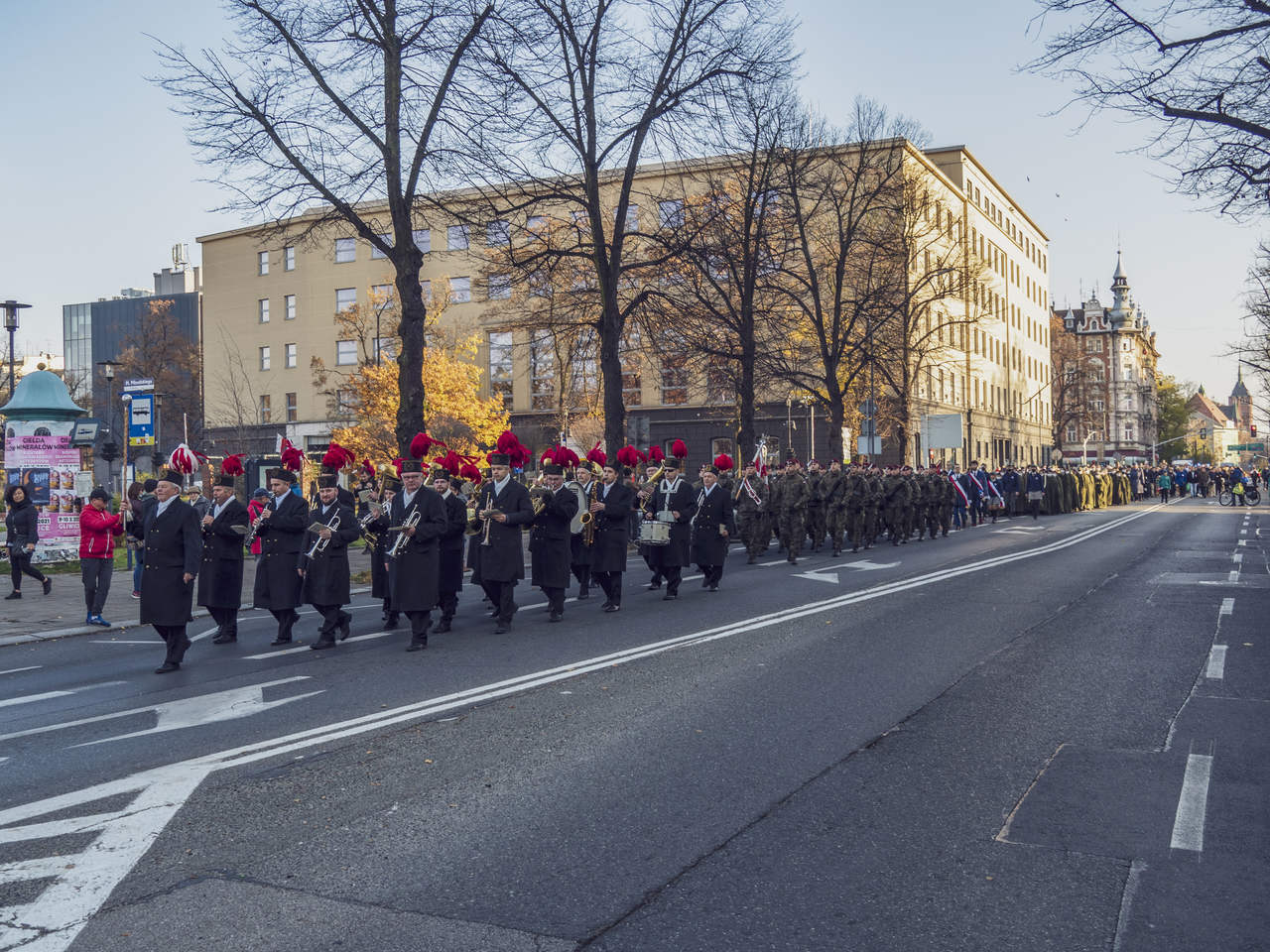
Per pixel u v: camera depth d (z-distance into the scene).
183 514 10.17
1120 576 16.89
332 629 11.37
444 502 11.68
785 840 4.99
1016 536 27.91
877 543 25.75
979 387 68.12
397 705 8.05
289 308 63.03
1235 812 5.37
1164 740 6.78
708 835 5.07
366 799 5.71
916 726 7.16
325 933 4.04
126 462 21.00
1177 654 9.85
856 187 33.44
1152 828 5.14
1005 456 74.69
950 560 20.09
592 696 8.19
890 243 33.75
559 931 4.03
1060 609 12.98
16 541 17.08
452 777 6.09
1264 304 30.00
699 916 4.15
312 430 61.81
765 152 28.36
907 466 26.53
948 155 63.38
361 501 15.21
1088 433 105.94
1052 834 5.05
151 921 4.19
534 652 10.41
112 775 6.36
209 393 66.12
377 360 42.41
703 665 9.40
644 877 4.56
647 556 15.20
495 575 11.91
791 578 17.09
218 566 11.83
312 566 11.23
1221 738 6.82
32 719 8.17
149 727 7.68
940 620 12.07
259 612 15.38
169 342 68.38
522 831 5.16
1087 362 101.88
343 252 61.03
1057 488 43.69
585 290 24.78
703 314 26.08
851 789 5.77
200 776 6.23
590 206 22.81
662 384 49.25
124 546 27.52
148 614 10.02
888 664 9.35
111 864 4.83
